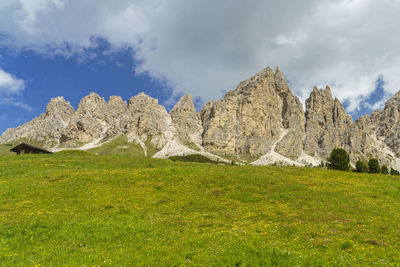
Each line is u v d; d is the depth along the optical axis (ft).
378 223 73.61
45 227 69.72
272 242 57.11
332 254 51.03
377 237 62.18
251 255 49.90
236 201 99.19
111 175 133.69
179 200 99.96
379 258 50.01
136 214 82.64
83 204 92.07
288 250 51.96
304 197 104.58
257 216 80.48
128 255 52.44
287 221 74.23
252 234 62.49
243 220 76.13
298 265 45.55
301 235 62.08
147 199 100.01
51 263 49.19
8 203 91.09
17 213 80.74
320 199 102.01
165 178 131.13
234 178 132.46
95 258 51.37
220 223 73.20
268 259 47.98
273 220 75.56
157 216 81.10
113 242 60.80
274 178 137.49
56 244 59.67
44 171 151.33
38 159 200.54
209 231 66.44
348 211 85.97
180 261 49.14
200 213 84.79
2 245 57.77
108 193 105.40
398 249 55.16
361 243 57.88
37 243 59.98
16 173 150.10
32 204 90.38
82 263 49.06
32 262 49.70
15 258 51.47
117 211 85.51
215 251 52.80
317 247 55.11
